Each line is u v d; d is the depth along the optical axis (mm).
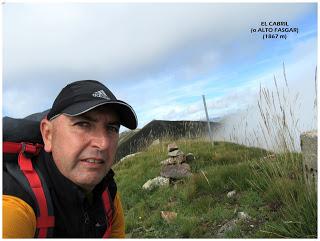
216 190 1756
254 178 1625
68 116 495
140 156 3268
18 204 449
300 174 1371
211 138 2863
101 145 495
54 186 507
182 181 2148
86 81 521
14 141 523
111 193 621
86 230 550
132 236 1573
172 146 2566
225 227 1348
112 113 505
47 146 521
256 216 1344
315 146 1123
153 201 1936
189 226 1427
